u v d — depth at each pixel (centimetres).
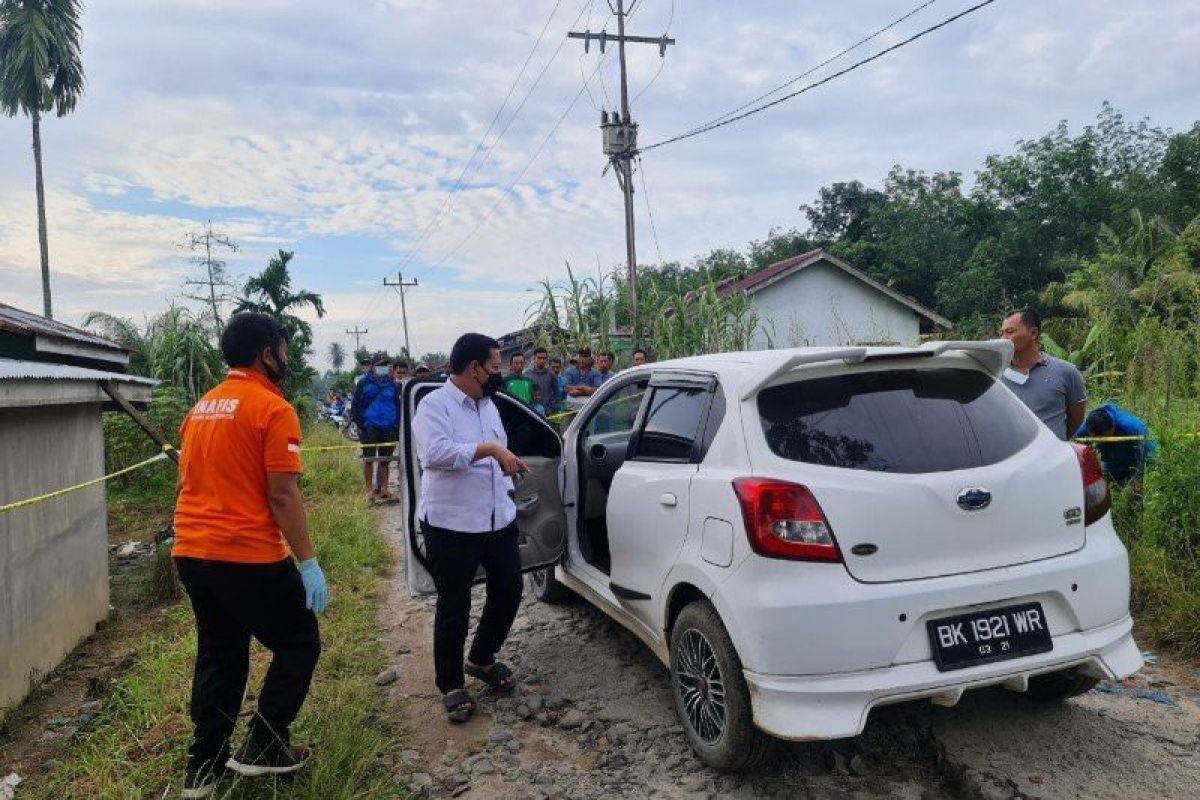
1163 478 458
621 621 401
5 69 2203
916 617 263
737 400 308
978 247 3105
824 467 277
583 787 308
